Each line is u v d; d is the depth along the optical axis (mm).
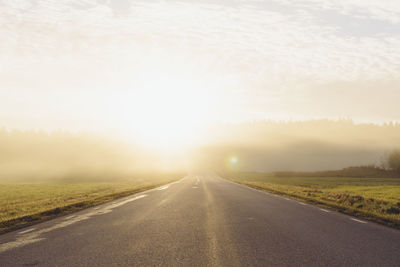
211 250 5219
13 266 4371
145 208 11336
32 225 7852
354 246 5520
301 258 4734
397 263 4496
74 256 4867
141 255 4918
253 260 4629
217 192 19953
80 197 17328
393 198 17625
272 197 16703
